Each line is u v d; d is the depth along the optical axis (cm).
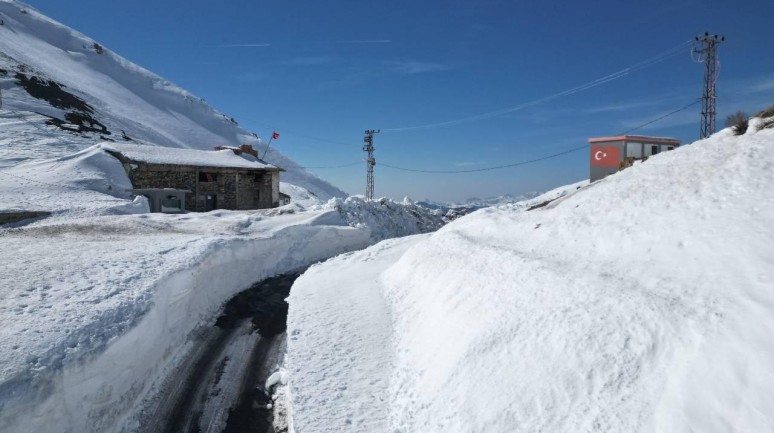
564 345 494
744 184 668
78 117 6556
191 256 1373
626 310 481
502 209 1655
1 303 809
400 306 1040
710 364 358
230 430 734
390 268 1387
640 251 642
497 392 507
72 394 634
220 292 1499
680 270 529
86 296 898
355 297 1188
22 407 549
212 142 13562
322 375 746
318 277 1491
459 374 591
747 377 332
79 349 683
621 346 441
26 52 11294
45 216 2216
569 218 934
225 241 1702
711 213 634
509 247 936
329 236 2394
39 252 1238
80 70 13238
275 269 1986
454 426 514
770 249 475
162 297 1024
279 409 791
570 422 407
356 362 789
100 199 2770
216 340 1130
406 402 629
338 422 609
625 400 386
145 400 816
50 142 4559
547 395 452
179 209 3075
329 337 905
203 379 912
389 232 2884
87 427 651
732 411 319
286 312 1367
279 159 15462
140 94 14762
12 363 603
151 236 1767
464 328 691
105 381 705
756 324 370
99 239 1594
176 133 12612
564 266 695
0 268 1027
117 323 812
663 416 348
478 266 865
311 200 7275
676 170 885
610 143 1911
